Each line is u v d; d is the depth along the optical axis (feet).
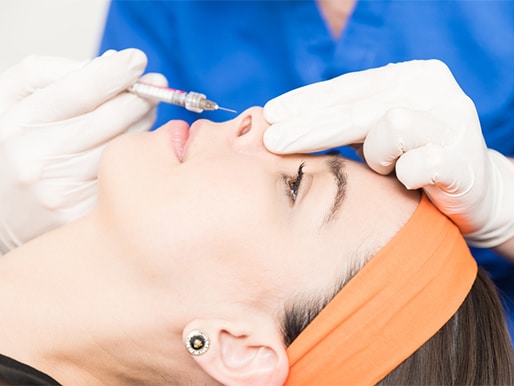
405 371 3.08
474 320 3.27
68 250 3.38
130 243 3.23
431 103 3.51
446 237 3.31
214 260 3.18
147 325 3.23
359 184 3.38
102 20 7.11
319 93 3.65
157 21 5.32
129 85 3.91
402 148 3.20
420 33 4.81
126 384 3.41
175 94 3.90
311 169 3.46
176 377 3.36
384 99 3.55
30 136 3.83
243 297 3.19
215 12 5.20
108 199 3.36
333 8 4.92
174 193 3.26
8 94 4.11
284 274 3.18
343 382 3.10
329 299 3.17
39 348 3.24
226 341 3.19
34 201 3.91
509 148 4.96
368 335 3.09
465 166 3.18
